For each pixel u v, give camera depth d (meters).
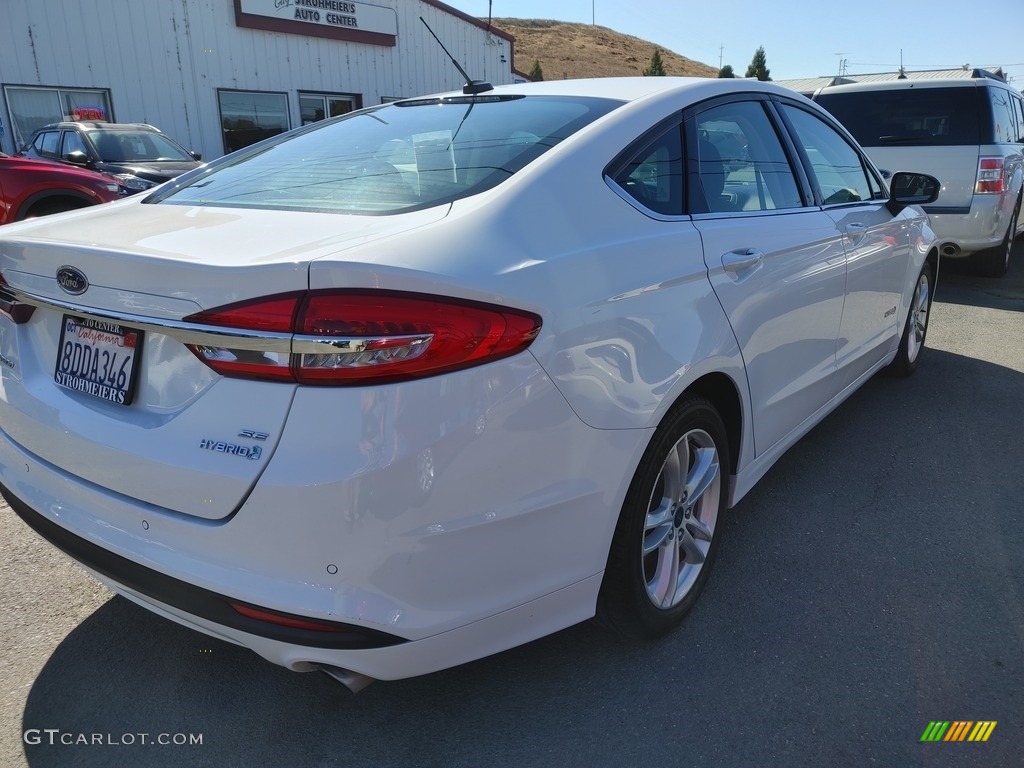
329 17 16.84
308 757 2.02
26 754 2.02
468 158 2.21
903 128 7.55
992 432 4.11
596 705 2.18
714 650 2.40
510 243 1.81
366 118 2.90
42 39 13.16
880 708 2.15
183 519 1.71
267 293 1.56
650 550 2.28
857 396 4.67
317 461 1.55
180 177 2.73
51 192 8.18
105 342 1.90
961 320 6.56
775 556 2.92
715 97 2.75
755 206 2.77
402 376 1.56
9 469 2.17
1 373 2.23
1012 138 8.24
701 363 2.23
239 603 1.66
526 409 1.73
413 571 1.64
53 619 2.57
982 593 2.69
